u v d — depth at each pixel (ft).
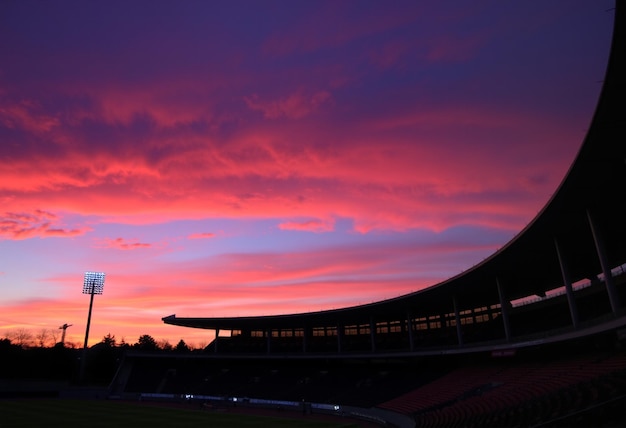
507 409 122.72
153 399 311.68
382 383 254.88
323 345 320.50
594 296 179.01
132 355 357.41
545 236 136.05
